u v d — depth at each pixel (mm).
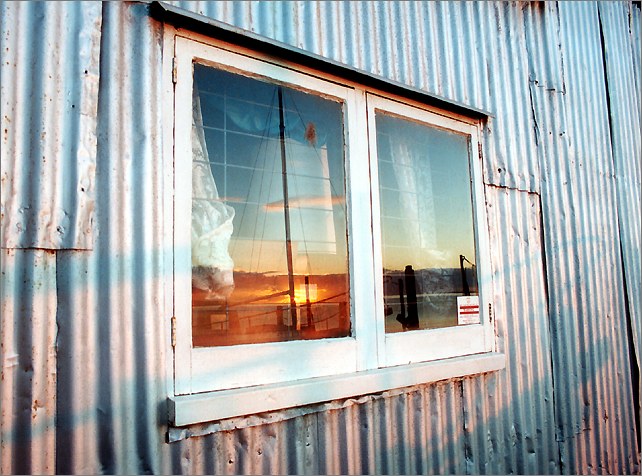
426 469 2064
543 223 2818
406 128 2252
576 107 3193
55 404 1299
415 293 2164
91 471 1330
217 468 1527
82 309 1354
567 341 2834
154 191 1491
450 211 2377
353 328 1880
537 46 2994
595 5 3553
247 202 1726
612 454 3008
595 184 3227
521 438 2490
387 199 2133
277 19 1849
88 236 1377
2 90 1300
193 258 1567
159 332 1451
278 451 1656
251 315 1669
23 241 1289
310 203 1886
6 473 1226
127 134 1468
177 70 1574
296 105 1890
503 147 2658
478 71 2592
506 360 2475
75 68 1409
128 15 1511
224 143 1696
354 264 1914
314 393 1688
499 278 2521
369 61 2113
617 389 3119
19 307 1273
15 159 1300
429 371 2043
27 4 1364
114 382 1377
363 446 1875
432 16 2428
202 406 1448
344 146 1975
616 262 3279
